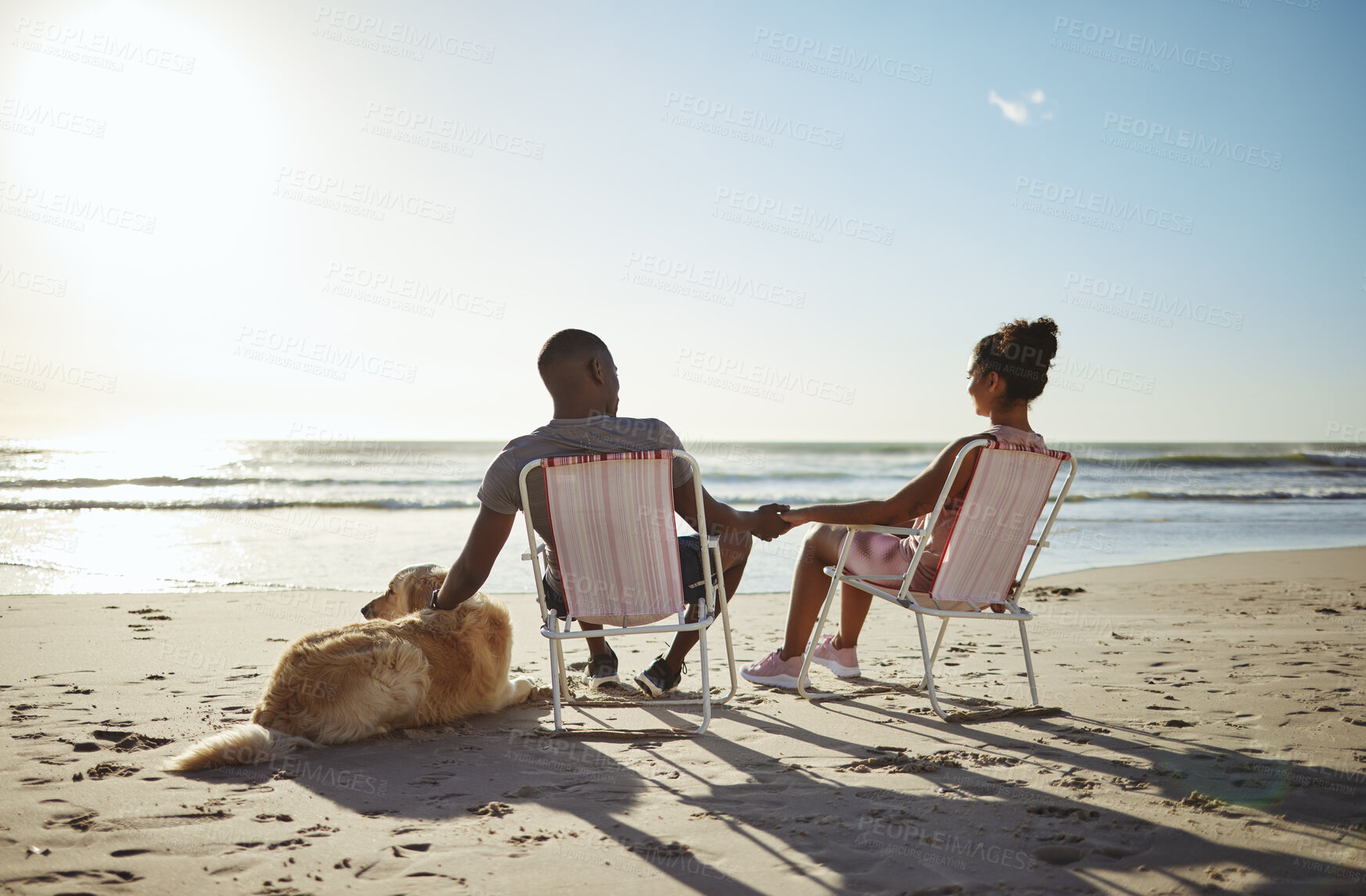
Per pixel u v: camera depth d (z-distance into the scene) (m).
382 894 1.70
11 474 21.00
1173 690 3.56
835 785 2.40
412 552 9.80
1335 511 17.08
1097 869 1.81
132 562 8.74
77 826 2.03
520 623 5.79
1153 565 9.34
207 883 1.74
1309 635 4.99
